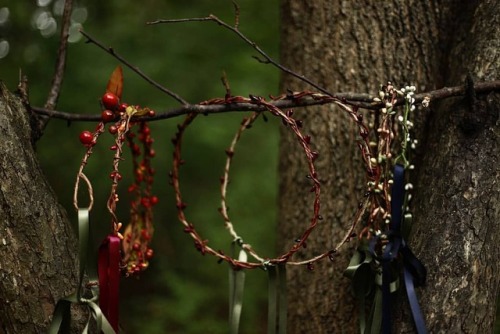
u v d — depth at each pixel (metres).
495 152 1.77
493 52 1.92
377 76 2.20
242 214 4.96
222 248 4.85
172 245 5.20
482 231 1.69
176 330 4.71
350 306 2.17
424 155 1.98
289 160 2.41
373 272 1.82
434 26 2.18
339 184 2.23
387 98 1.75
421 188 1.87
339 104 1.75
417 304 1.59
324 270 2.23
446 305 1.62
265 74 4.84
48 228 1.64
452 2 2.19
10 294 1.58
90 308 1.54
